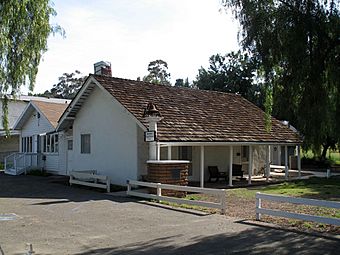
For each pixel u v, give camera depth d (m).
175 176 16.06
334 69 10.96
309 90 11.37
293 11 11.19
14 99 11.40
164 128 18.09
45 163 28.44
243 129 22.09
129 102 19.34
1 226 10.33
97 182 20.66
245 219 11.11
